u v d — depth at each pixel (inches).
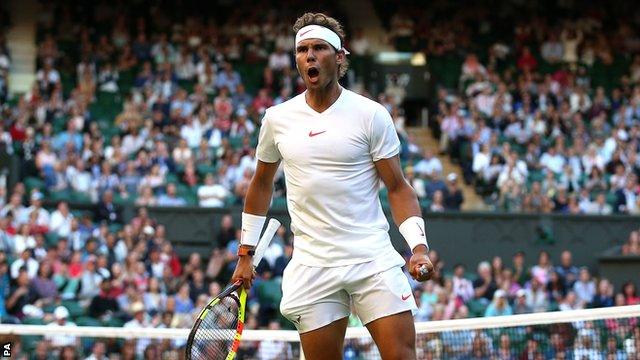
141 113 821.2
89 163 732.0
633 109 908.6
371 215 199.2
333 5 1012.5
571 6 1036.5
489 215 749.9
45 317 518.9
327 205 197.2
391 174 198.7
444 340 322.0
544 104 909.8
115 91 873.5
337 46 197.8
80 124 785.6
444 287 612.4
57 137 762.8
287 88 901.2
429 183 775.7
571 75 945.5
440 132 893.2
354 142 196.7
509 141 850.8
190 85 887.1
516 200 775.1
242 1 984.3
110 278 581.3
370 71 978.1
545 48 1002.7
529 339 323.6
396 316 195.3
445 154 874.1
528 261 750.5
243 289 210.2
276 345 331.3
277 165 209.5
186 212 713.0
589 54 1001.5
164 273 606.2
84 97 829.8
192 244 713.0
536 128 860.6
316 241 198.4
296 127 199.3
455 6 1035.3
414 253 194.7
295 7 995.9
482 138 841.5
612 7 1038.4
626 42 1015.6
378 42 1033.5
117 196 716.0
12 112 791.7
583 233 757.3
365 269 196.2
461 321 315.3
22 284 548.4
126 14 951.6
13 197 656.4
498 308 589.3
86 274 578.2
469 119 863.1
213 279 635.5
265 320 586.6
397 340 194.9
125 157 743.7
